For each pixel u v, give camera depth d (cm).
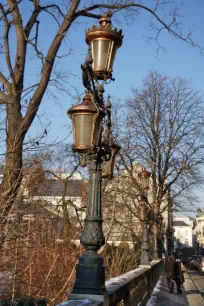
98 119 582
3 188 813
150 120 3347
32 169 857
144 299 1187
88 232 596
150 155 3281
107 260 1440
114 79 647
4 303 496
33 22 1083
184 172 3319
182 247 8781
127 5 1204
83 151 581
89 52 594
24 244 895
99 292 569
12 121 935
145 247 1538
